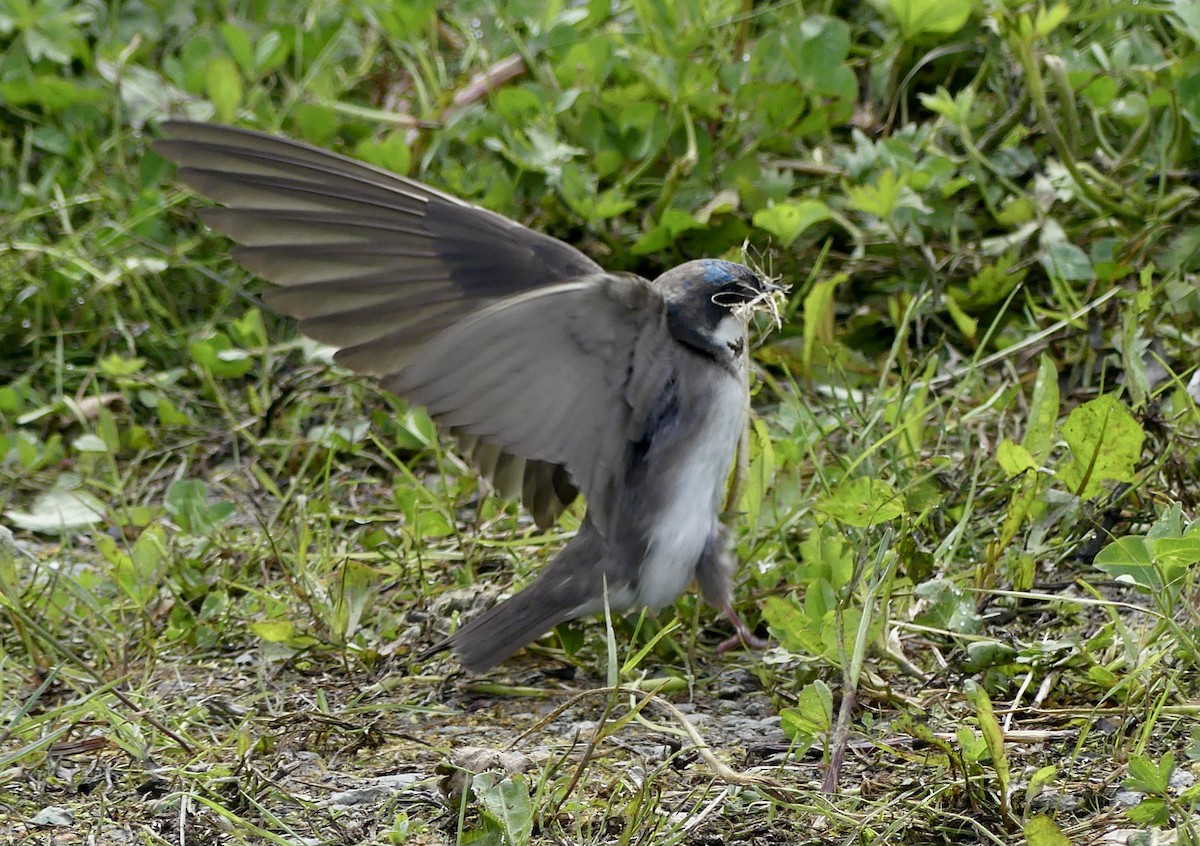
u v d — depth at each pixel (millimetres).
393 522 11781
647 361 8562
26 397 13672
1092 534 10094
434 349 8016
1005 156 13328
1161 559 8430
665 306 8477
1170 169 12953
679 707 9227
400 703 9469
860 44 14953
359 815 8109
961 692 8852
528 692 9547
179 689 9773
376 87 15547
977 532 10258
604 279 8156
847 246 13414
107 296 14172
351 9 15867
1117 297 12016
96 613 10422
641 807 7602
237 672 9992
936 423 11711
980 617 9281
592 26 14664
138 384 13586
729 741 8711
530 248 8734
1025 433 10805
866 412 11305
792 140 13867
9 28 15266
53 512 12156
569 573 9344
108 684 9031
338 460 12883
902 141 13156
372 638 10125
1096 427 9531
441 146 14195
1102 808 7602
